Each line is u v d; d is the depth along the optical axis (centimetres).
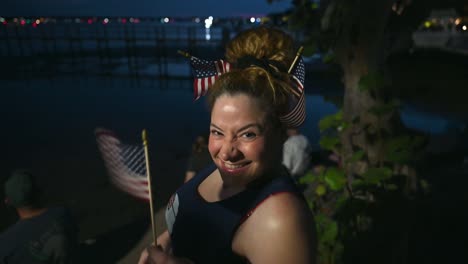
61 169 721
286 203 74
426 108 1024
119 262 420
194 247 85
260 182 78
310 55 278
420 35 1875
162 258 80
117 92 1678
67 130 1030
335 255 286
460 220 367
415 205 295
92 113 1247
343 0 263
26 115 1230
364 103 291
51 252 217
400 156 256
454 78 1214
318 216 295
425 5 289
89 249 445
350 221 305
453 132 692
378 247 279
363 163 298
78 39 2578
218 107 76
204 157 371
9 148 873
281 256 71
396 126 296
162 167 724
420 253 315
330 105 1212
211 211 83
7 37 2798
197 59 82
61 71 2253
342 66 303
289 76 77
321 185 312
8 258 216
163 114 1215
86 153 813
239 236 77
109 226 498
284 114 77
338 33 285
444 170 523
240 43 85
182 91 1670
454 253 318
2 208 564
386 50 296
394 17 294
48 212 228
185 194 91
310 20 291
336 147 306
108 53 2444
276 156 79
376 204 271
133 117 1183
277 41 84
